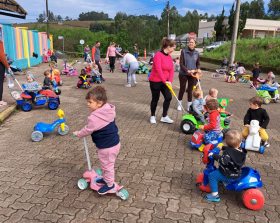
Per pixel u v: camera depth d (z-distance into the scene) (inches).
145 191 170.7
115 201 160.4
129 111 353.4
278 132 293.0
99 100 153.8
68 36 2101.4
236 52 1197.1
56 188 172.4
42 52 1082.7
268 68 940.6
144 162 209.0
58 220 143.7
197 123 269.1
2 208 152.7
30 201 159.0
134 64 540.4
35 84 350.0
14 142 244.2
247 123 247.6
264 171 203.2
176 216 148.3
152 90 293.3
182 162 210.5
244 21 1866.4
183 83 347.3
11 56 718.5
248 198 154.4
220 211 153.8
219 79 754.2
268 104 442.6
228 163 153.8
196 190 173.5
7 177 184.4
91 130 154.1
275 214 152.9
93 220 144.1
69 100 411.2
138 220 144.5
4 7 639.8
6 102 354.9
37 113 336.5
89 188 172.7
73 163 205.3
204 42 2185.0
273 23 2443.4
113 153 158.9
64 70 715.4
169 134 270.1
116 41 1939.0
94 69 598.5
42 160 209.6
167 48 285.3
